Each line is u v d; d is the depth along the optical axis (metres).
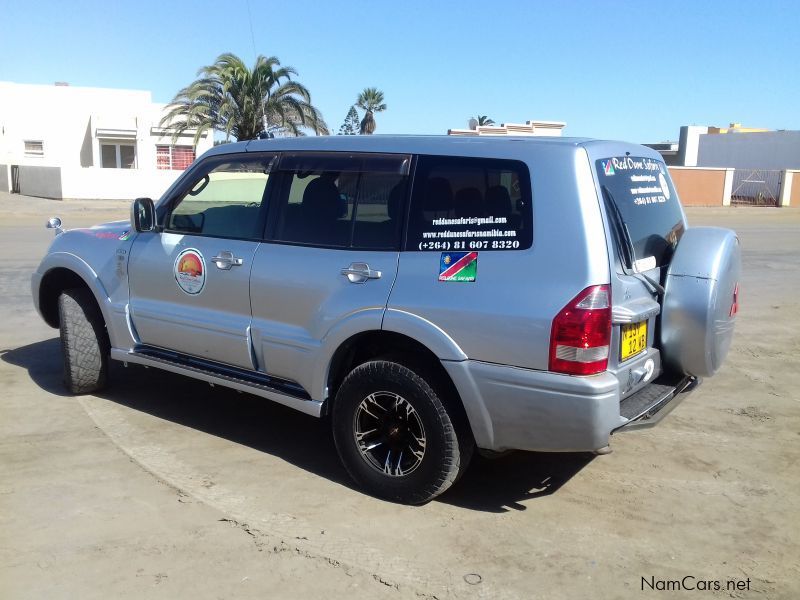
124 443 4.98
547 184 3.74
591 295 3.57
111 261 5.51
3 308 8.98
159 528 3.86
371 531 3.89
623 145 4.26
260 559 3.59
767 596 3.39
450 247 3.95
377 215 4.24
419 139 4.24
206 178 5.09
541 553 3.72
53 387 6.08
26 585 3.34
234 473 4.56
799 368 7.07
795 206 40.56
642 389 4.23
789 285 11.94
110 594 3.29
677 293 4.17
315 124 30.22
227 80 28.88
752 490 4.46
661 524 4.04
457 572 3.53
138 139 37.94
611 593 3.39
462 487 4.46
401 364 4.05
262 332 4.61
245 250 4.71
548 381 3.62
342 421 4.29
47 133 38.28
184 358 5.20
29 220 22.92
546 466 4.79
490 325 3.73
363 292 4.15
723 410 5.87
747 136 48.75
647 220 4.27
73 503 4.10
